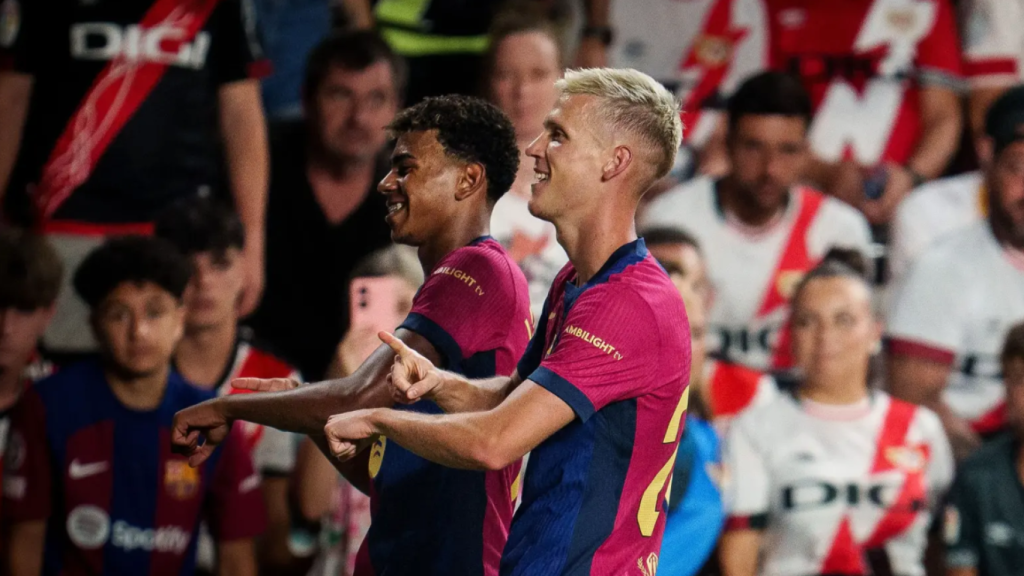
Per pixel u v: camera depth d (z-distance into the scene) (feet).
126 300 46.62
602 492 29.84
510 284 34.60
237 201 57.57
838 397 52.70
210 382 53.31
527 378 29.30
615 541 30.04
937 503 54.44
